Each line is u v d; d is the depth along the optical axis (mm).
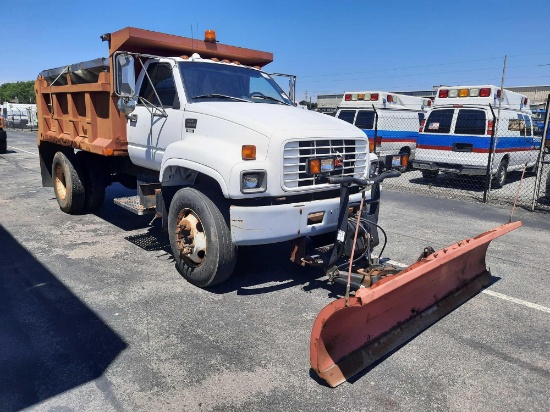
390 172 4320
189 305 4367
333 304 2932
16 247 6016
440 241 6848
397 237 7039
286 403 2965
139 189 5754
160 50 5914
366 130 14664
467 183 13242
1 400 2916
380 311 3514
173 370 3295
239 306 4379
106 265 5410
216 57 6328
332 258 4320
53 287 4727
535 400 3078
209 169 4297
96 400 2945
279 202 4297
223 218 4445
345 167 4691
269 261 5707
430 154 12438
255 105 5066
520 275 5488
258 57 6695
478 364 3500
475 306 4555
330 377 3088
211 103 4883
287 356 3520
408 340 3830
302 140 4293
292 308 4363
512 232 7656
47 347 3562
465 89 11922
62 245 6145
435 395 3100
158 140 5348
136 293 4617
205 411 2865
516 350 3725
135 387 3090
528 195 11422
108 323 3977
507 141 12344
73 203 7516
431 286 4160
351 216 4738
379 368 3412
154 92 5375
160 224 7305
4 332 3781
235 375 3254
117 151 5953
